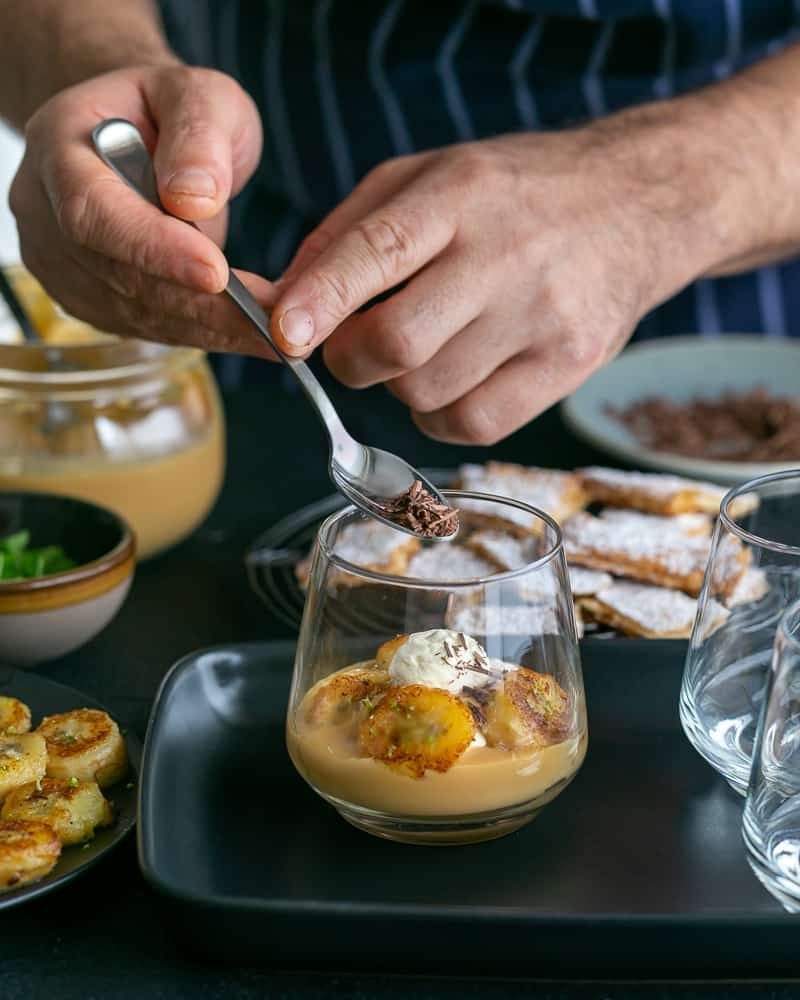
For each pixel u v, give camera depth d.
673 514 1.22
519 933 0.65
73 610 0.98
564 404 1.52
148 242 0.83
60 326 1.28
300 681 0.76
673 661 0.91
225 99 0.96
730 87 1.23
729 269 1.24
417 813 0.72
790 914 0.65
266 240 1.73
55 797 0.77
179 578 1.17
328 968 0.68
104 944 0.71
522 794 0.72
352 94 1.56
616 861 0.75
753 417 1.49
